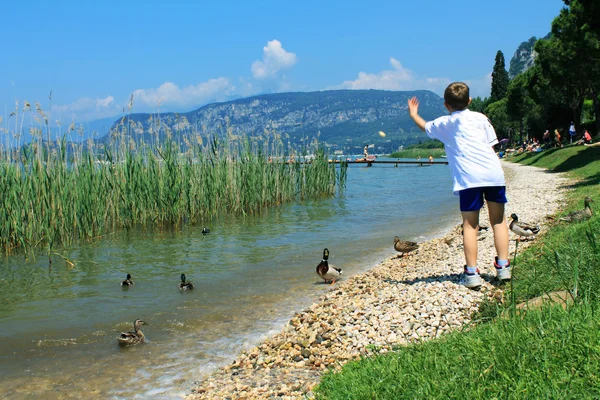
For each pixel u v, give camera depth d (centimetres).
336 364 714
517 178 4097
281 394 643
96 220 2155
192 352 877
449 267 1178
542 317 556
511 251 1198
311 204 3338
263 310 1104
